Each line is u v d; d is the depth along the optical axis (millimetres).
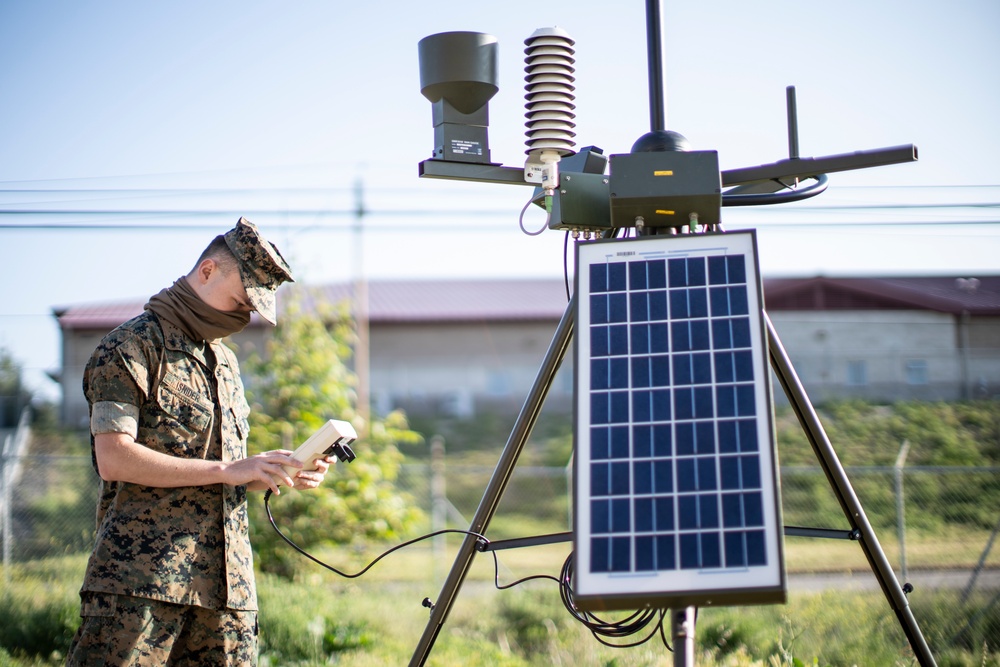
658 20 3402
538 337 29500
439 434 25453
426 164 3293
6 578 7293
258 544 8289
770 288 25672
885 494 13117
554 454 21562
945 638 6027
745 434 2619
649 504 2576
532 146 3367
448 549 11766
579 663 5574
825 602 6664
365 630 6141
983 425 17297
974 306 24297
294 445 9164
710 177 3000
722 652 5590
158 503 2961
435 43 3295
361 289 20109
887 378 22469
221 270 3117
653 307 2863
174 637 2947
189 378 3090
